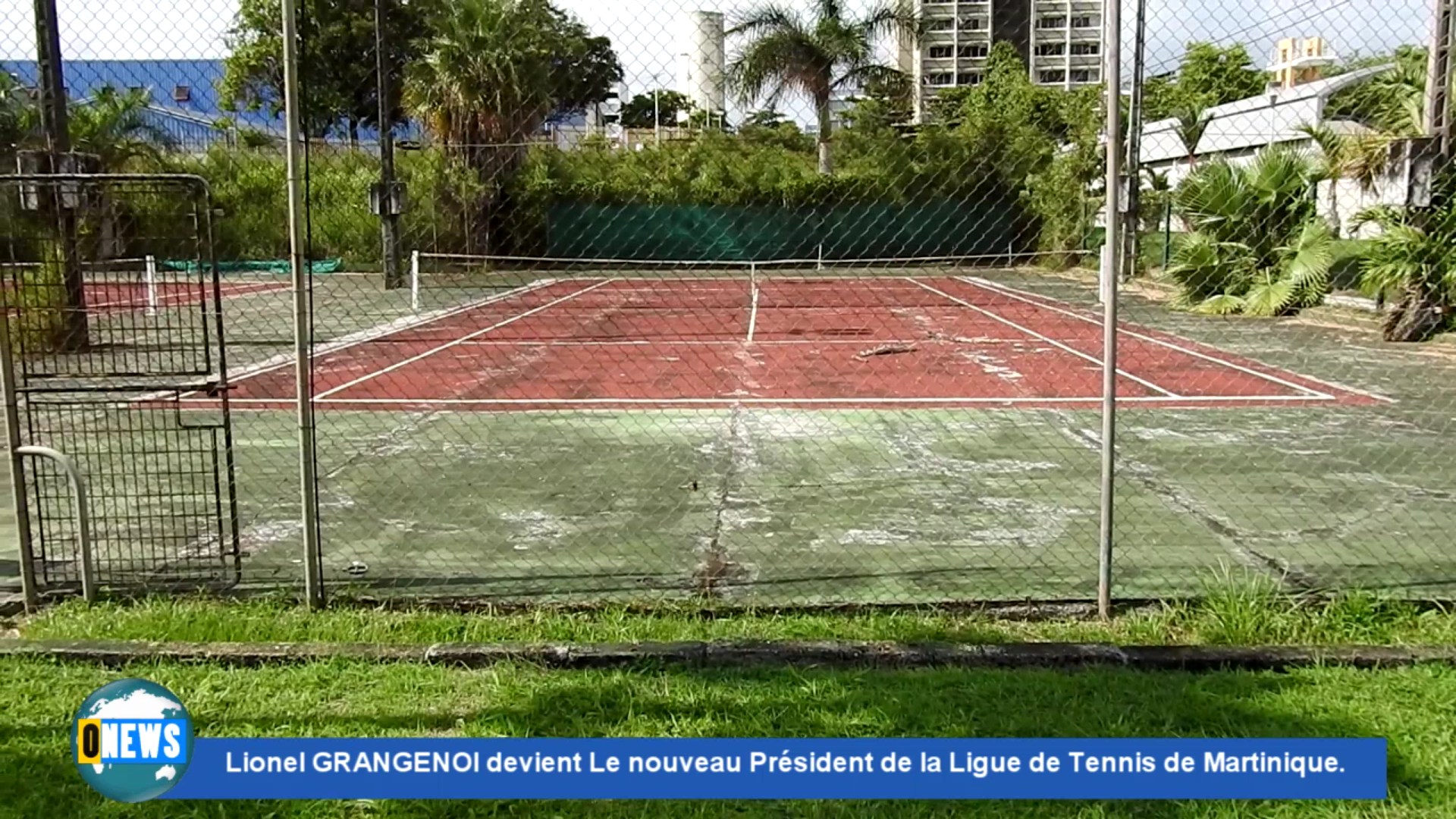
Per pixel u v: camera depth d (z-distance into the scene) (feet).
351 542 18.49
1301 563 17.11
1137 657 12.47
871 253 72.02
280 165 61.77
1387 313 50.67
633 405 33.27
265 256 61.00
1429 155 36.65
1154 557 17.52
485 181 73.51
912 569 17.04
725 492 22.06
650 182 92.53
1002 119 82.43
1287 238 59.77
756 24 86.58
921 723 11.02
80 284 17.92
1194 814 9.32
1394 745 10.46
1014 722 10.99
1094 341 49.67
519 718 11.20
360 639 13.50
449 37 74.69
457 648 12.78
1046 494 21.77
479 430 29.09
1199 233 62.75
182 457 24.79
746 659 12.59
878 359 44.68
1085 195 74.79
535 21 73.97
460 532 19.22
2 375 14.84
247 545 18.19
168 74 86.22
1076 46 224.94
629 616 14.46
